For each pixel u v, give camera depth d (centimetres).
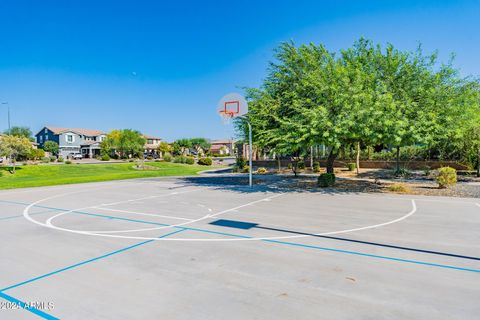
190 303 395
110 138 6212
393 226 788
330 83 1380
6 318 362
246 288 437
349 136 1326
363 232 732
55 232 761
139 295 418
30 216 967
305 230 756
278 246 630
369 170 2652
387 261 539
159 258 565
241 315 364
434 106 1378
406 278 467
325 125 1285
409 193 1374
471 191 1392
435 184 1661
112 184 1973
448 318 355
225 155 8938
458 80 1453
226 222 852
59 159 5388
